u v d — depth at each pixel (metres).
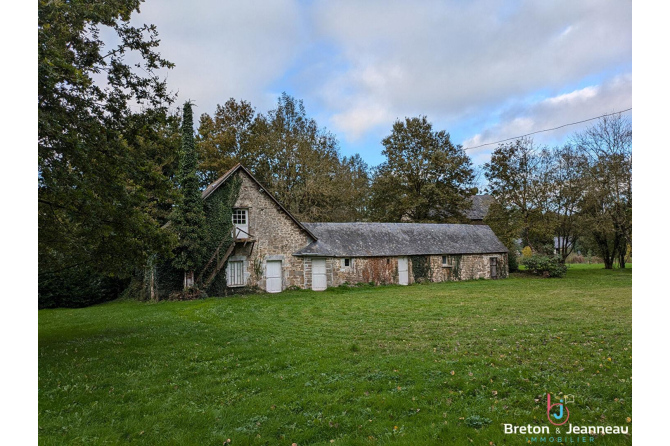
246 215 22.81
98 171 9.19
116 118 9.97
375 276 25.28
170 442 4.57
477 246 30.61
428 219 39.69
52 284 22.44
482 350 7.69
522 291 20.41
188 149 20.22
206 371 7.15
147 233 10.61
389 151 40.50
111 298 25.66
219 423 5.04
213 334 10.23
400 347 8.22
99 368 7.34
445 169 39.09
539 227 35.06
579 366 6.37
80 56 9.20
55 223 9.94
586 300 15.81
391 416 4.98
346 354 7.77
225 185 22.16
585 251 53.78
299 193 35.53
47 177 8.12
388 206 39.94
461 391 5.56
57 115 7.86
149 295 22.34
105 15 8.70
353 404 5.36
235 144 36.47
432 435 4.41
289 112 37.78
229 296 21.03
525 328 9.81
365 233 27.20
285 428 4.83
